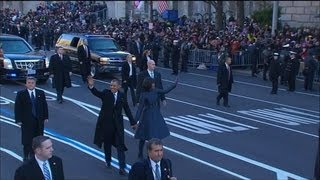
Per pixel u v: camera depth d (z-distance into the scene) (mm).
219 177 15070
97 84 32969
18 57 31156
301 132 21453
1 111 23859
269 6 71875
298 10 58531
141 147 16141
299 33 46750
